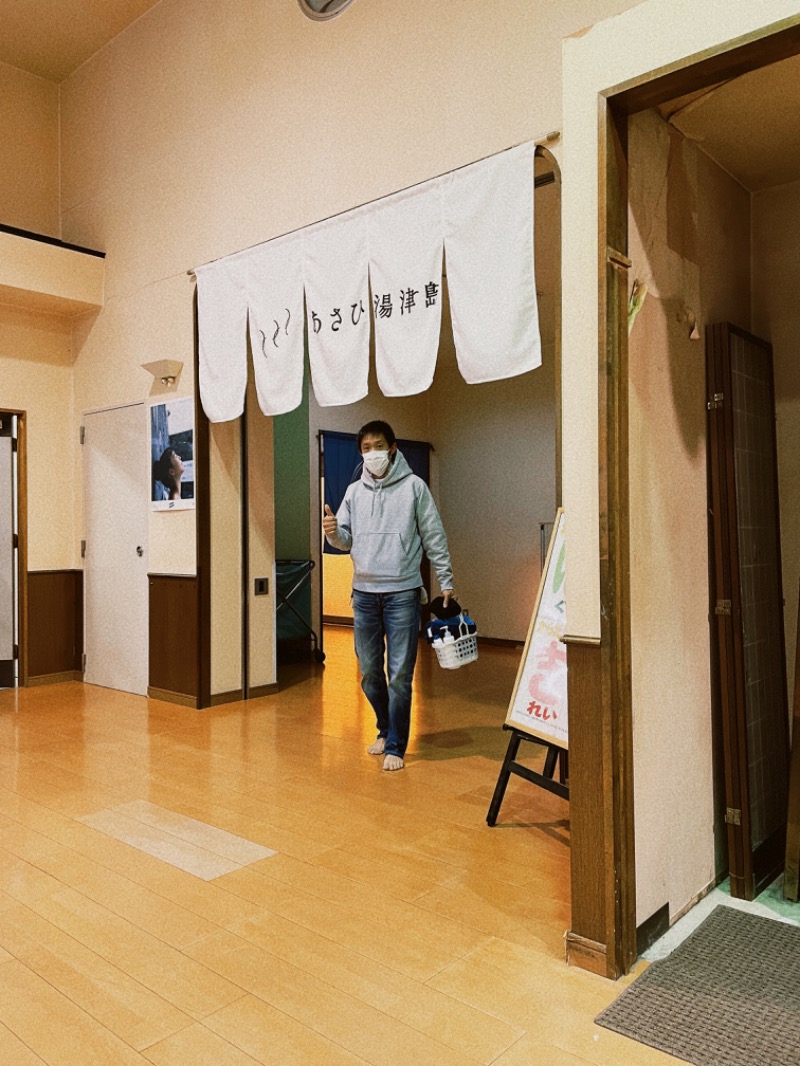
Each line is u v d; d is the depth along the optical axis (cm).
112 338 548
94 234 564
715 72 172
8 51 558
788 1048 157
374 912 219
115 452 548
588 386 190
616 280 186
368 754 379
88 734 420
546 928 210
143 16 521
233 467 500
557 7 312
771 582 265
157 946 200
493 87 333
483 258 326
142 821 290
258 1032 164
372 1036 162
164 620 505
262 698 513
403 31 369
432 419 855
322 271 397
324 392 398
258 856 258
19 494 562
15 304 551
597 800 188
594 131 188
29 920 214
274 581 529
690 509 228
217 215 468
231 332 452
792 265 270
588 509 190
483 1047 159
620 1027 165
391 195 363
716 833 240
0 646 554
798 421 270
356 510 365
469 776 344
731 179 263
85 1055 157
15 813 299
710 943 201
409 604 354
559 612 280
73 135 584
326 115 405
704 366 241
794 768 229
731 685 235
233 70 457
